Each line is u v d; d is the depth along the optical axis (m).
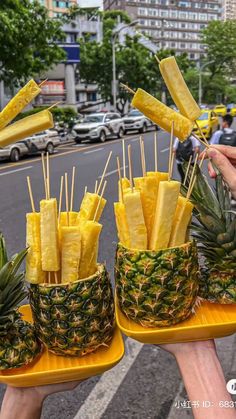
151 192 1.15
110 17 44.00
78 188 8.31
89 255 1.13
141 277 1.12
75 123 22.22
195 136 1.23
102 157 13.35
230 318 1.25
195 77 46.38
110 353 1.18
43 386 1.17
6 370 1.11
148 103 1.13
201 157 1.32
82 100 39.72
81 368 1.11
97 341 1.14
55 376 1.11
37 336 1.18
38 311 1.12
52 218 1.07
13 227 5.96
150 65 33.47
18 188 8.80
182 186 1.28
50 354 1.19
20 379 1.09
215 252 1.31
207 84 47.53
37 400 1.19
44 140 15.15
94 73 33.28
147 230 1.15
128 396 2.48
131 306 1.17
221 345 2.91
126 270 1.14
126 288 1.16
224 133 5.95
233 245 1.27
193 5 72.56
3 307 1.14
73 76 30.81
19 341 1.13
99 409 2.38
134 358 2.84
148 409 2.37
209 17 72.50
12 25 13.68
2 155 13.48
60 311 1.08
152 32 71.56
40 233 1.10
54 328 1.10
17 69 15.56
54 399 2.47
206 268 1.39
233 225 1.25
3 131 1.06
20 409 1.18
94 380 2.63
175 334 1.17
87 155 14.20
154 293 1.12
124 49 33.06
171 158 1.13
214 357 1.22
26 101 1.08
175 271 1.12
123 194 1.14
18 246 5.12
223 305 1.32
